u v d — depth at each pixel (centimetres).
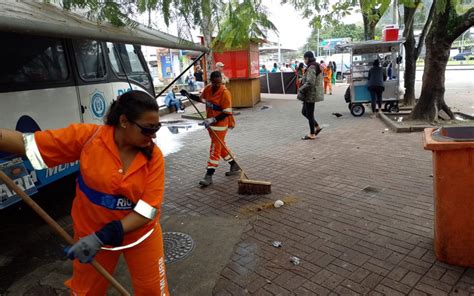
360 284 301
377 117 1107
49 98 454
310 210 448
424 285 293
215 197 514
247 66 1490
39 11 333
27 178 389
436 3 413
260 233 399
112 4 315
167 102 1504
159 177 203
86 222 206
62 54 483
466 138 318
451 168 298
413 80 1275
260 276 321
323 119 1138
